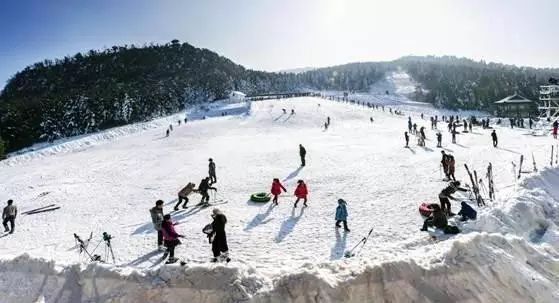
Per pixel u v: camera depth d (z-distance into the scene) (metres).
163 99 95.06
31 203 20.97
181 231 14.35
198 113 71.25
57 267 10.07
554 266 10.99
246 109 71.25
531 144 28.23
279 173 24.41
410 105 125.25
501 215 13.11
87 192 22.77
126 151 39.47
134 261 11.76
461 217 13.76
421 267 9.71
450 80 170.00
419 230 13.14
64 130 78.62
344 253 11.60
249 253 11.91
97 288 9.38
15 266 10.30
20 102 91.88
